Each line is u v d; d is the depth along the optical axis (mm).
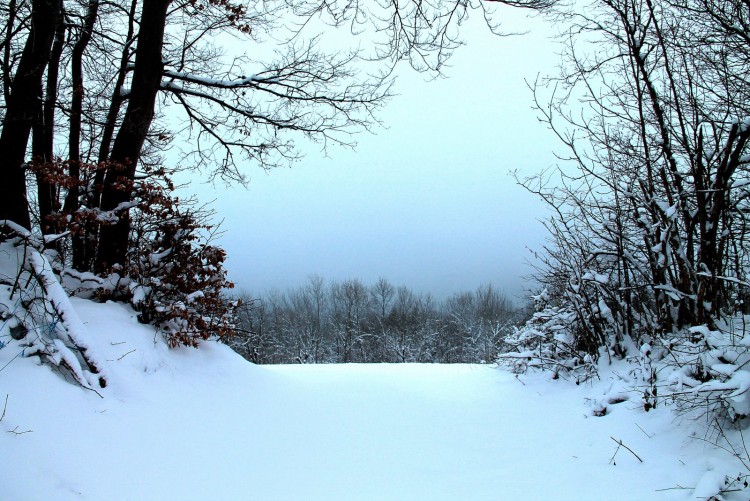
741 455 3398
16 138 5641
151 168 7785
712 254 5008
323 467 4043
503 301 36656
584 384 6020
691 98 5473
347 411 5746
